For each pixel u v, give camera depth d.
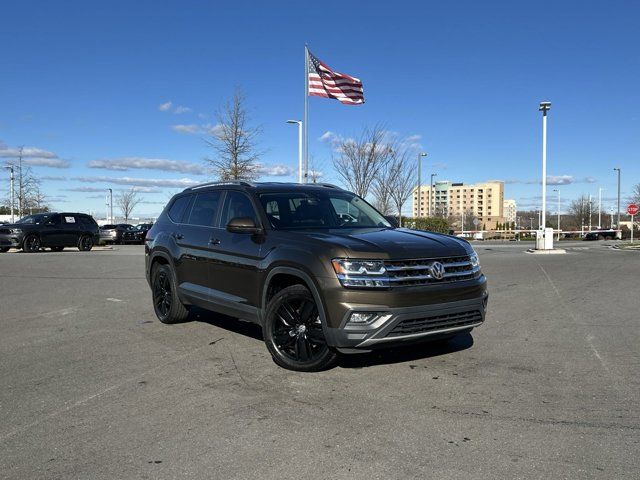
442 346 6.18
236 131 29.12
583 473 3.21
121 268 15.86
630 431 3.80
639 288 11.03
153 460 3.45
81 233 25.70
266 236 5.69
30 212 56.69
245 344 6.38
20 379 5.14
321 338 5.03
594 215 96.38
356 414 4.15
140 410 4.30
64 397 4.62
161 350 6.15
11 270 15.16
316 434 3.79
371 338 4.71
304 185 6.75
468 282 5.20
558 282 12.13
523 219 104.44
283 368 5.35
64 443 3.71
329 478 3.18
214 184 7.11
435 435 3.76
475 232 59.84
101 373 5.30
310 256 5.02
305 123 24.62
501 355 5.79
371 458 3.43
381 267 4.78
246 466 3.34
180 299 7.27
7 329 7.35
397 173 32.38
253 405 4.37
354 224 6.21
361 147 31.06
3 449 3.64
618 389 4.70
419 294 4.83
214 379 5.06
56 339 6.75
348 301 4.73
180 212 7.61
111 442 3.72
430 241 5.33
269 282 5.48
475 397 4.50
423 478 3.17
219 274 6.30
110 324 7.65
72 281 12.64
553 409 4.23
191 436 3.79
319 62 23.19
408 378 5.00
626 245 35.44
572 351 5.97
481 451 3.50
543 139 25.88
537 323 7.51
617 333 6.86
